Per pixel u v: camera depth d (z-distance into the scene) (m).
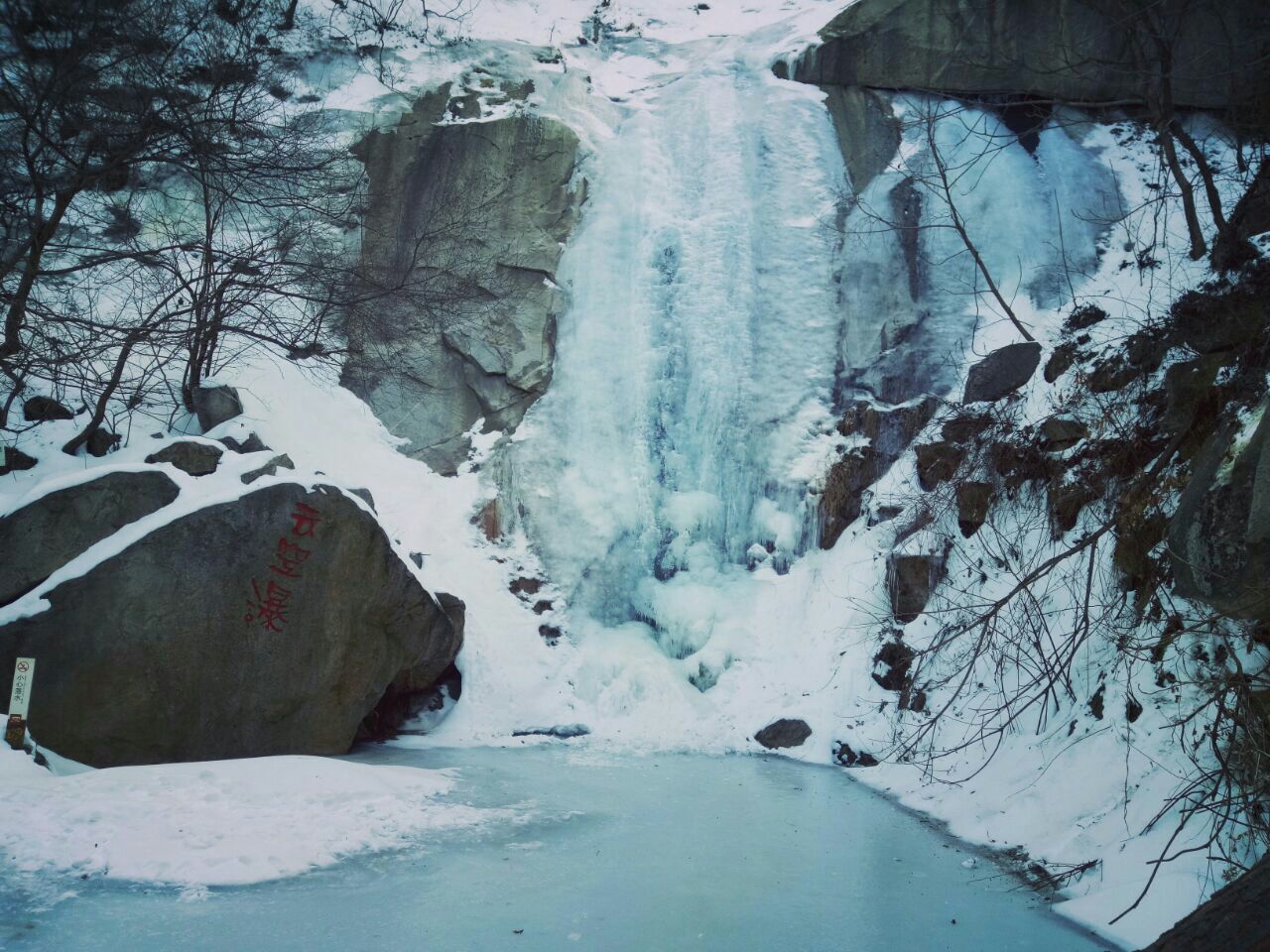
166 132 10.65
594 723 12.89
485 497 15.21
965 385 14.67
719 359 16.08
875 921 6.64
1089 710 9.01
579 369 16.14
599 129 18.19
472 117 18.06
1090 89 17.08
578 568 14.70
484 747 12.13
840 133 17.59
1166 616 8.30
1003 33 17.41
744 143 17.59
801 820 9.16
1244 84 13.39
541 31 20.50
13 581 10.11
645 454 15.60
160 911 6.21
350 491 12.15
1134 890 6.66
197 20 11.32
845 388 15.84
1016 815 8.60
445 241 16.53
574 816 8.91
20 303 9.90
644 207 17.25
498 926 6.27
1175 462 9.84
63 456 12.18
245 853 7.12
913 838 8.67
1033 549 11.44
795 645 13.66
